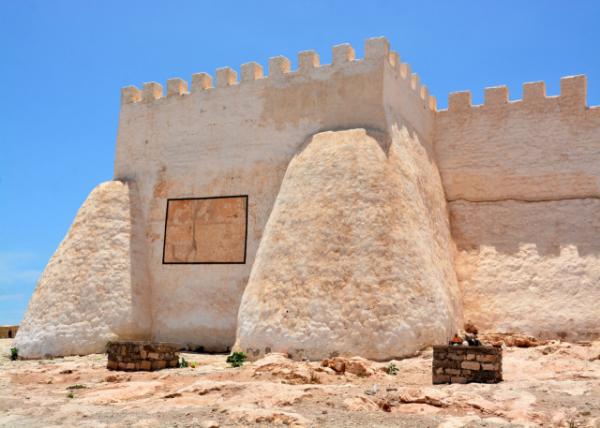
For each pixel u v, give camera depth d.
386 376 15.73
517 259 23.72
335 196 20.09
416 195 21.64
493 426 10.03
